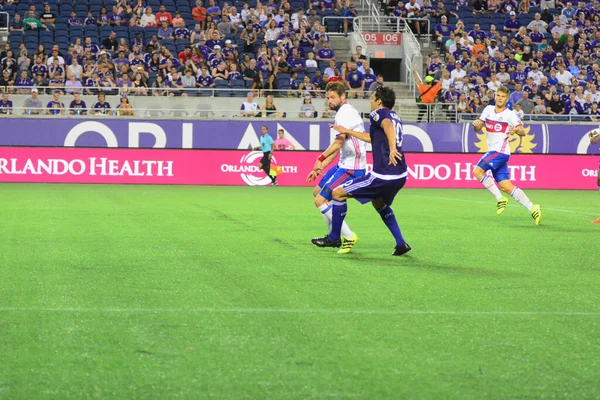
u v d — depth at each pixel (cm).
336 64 6166
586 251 2009
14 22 6147
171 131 5291
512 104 5744
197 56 5772
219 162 5331
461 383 862
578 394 832
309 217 2852
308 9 6662
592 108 5822
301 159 5388
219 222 2639
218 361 937
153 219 2720
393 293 1383
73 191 4272
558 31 6712
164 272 1584
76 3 6406
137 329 1091
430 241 2197
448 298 1345
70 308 1224
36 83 5462
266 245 2034
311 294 1363
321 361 941
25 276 1517
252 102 5469
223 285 1443
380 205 1872
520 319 1184
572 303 1313
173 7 6519
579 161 5584
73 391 826
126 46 5844
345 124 1922
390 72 6581
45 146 5175
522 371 911
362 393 825
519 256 1903
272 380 866
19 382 852
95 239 2122
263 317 1174
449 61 6069
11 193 3991
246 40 6050
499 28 6812
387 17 6334
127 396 812
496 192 2870
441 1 6931
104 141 5228
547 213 3275
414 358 959
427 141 5478
